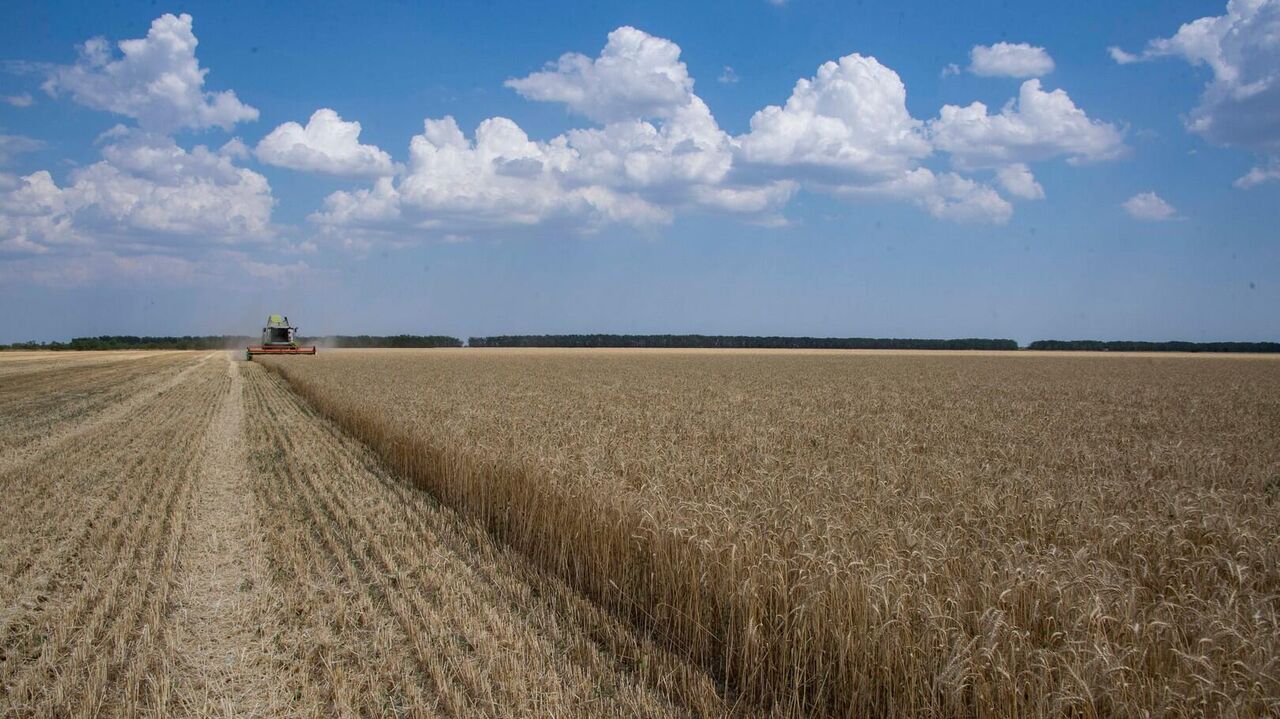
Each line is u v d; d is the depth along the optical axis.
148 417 24.38
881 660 5.08
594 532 7.95
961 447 12.98
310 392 30.27
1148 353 117.19
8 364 62.75
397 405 20.67
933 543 6.10
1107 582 5.05
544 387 30.33
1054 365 64.12
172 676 6.00
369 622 7.04
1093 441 14.16
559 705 5.33
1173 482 9.20
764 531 6.70
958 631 4.92
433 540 9.91
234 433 20.81
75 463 15.73
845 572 5.59
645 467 10.07
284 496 12.70
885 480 9.32
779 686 5.61
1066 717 4.23
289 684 5.86
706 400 23.78
